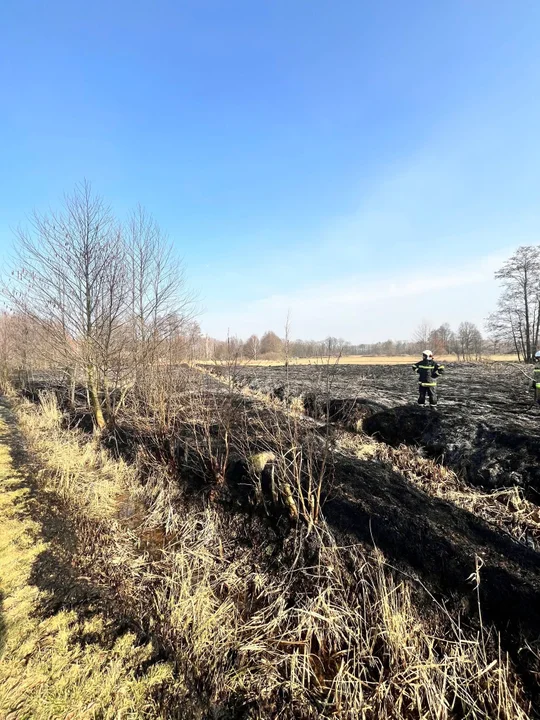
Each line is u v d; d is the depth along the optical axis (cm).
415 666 304
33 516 583
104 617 377
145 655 334
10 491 676
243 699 303
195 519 547
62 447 891
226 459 585
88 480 710
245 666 329
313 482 529
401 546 406
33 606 386
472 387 1394
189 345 859
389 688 298
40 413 1295
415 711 288
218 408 756
